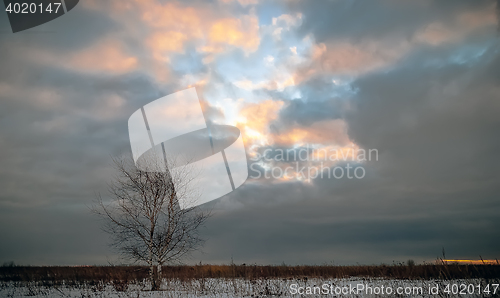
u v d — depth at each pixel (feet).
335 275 87.71
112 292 66.85
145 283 79.51
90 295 62.59
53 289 71.77
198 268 84.02
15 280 90.79
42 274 90.07
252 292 63.57
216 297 58.54
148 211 76.23
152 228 75.10
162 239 74.43
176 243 75.20
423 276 72.64
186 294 61.77
